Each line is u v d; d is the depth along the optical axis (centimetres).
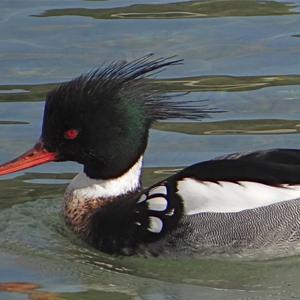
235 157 1412
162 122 1691
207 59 1862
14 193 1543
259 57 1867
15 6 2061
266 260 1378
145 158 1590
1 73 1833
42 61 1862
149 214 1383
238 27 1967
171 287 1330
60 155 1429
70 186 1461
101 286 1330
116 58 1855
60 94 1412
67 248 1423
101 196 1436
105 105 1405
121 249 1395
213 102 1722
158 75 1809
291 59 1859
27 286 1326
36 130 1662
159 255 1387
